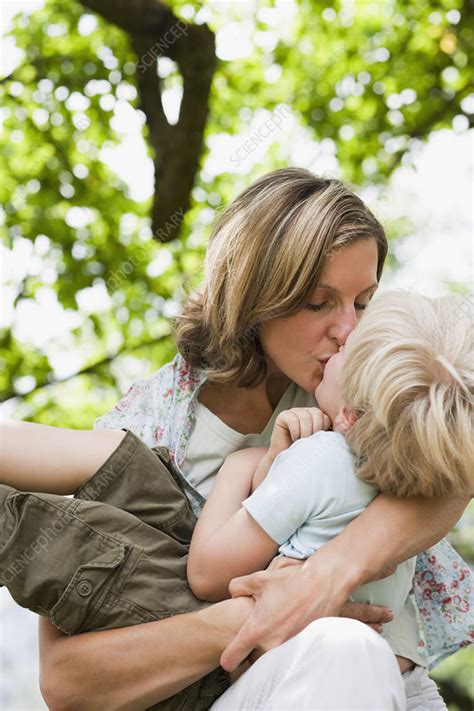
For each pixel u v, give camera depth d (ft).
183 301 6.90
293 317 6.02
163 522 5.85
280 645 4.96
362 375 5.03
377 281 6.50
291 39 21.93
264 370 6.41
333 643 4.59
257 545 5.32
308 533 5.30
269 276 5.98
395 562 5.22
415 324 5.06
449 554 6.46
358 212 6.05
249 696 4.94
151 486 5.87
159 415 6.53
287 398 6.51
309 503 5.26
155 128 17.78
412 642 6.02
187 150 17.62
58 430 5.93
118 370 21.98
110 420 6.60
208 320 6.44
